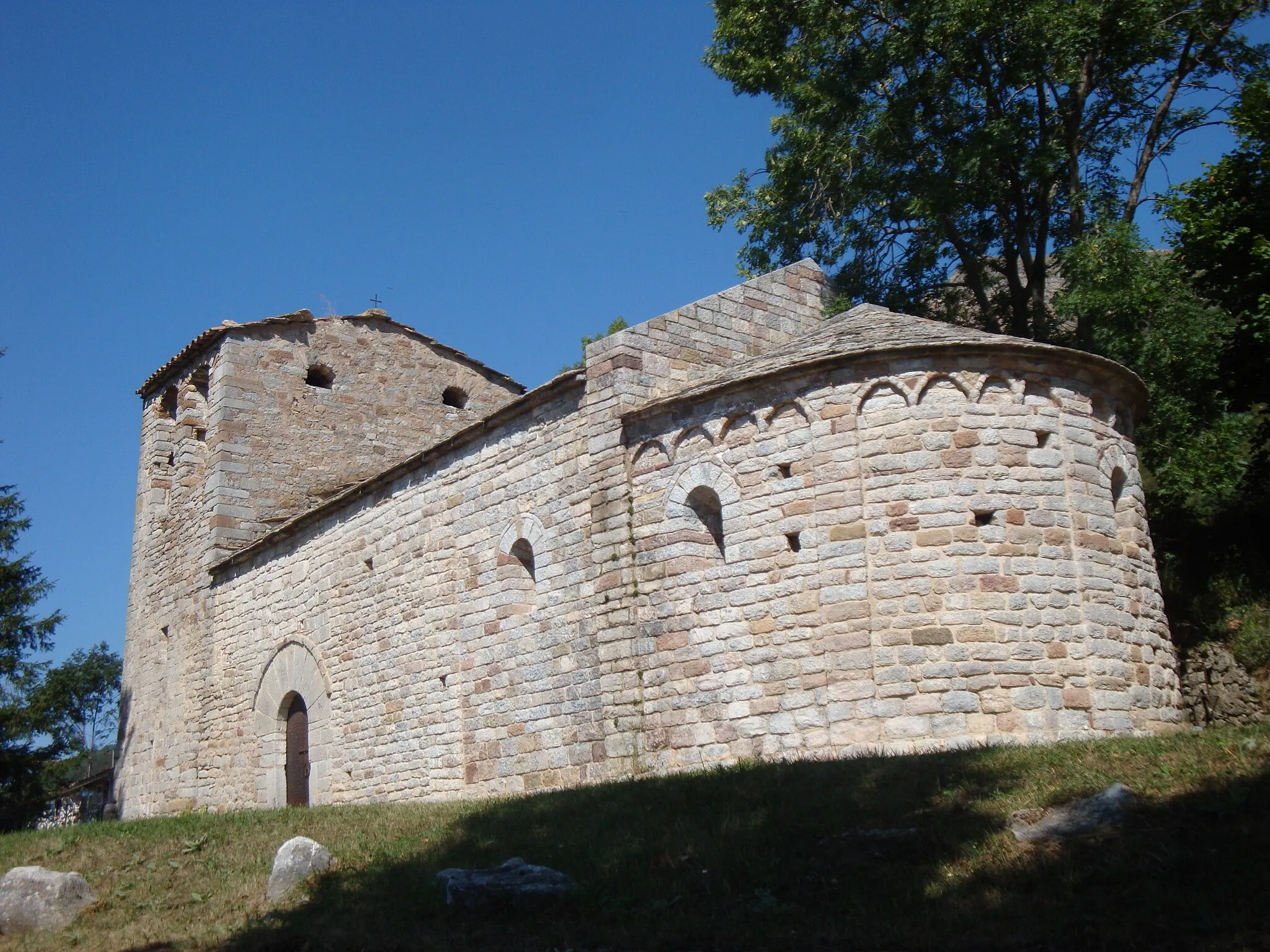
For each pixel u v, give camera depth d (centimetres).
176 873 1428
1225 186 2238
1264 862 958
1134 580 1742
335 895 1244
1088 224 2464
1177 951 863
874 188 2628
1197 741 1252
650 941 1011
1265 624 2141
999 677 1581
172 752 3041
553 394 2048
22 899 1310
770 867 1122
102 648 5900
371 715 2362
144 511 3400
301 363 3177
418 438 3338
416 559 2311
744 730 1680
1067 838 1070
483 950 1038
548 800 1515
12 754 3447
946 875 1048
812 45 2680
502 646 2069
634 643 1827
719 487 1780
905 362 1691
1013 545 1638
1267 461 2345
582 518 1955
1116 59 2384
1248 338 2264
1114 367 1775
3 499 3559
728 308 2152
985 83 2508
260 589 2794
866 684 1598
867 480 1666
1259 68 2372
